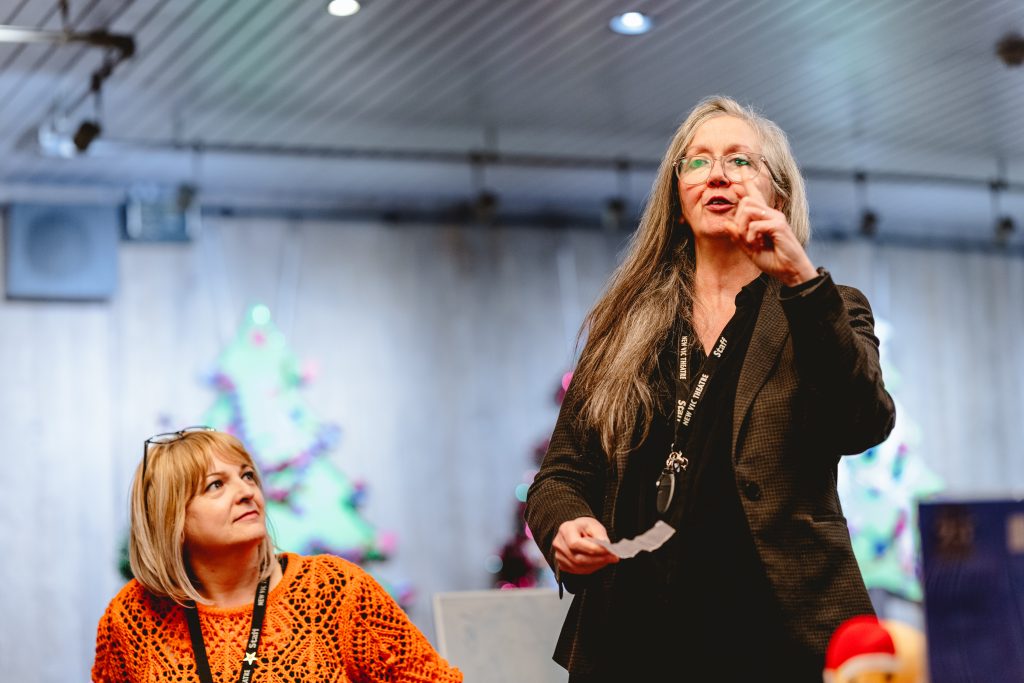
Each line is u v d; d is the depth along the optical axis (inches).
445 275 567.8
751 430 99.7
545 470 112.0
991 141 483.8
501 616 182.5
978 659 69.7
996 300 681.0
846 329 91.5
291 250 542.0
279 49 368.2
